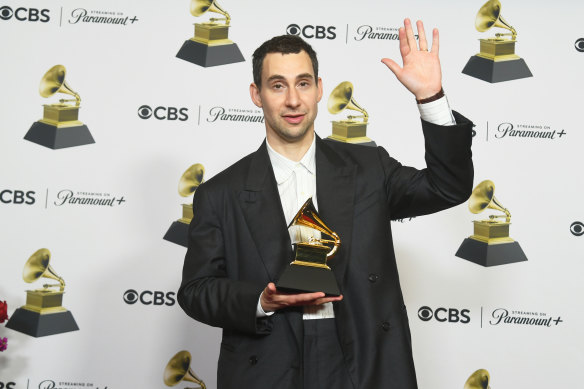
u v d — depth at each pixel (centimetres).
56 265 310
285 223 176
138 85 314
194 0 316
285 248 174
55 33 314
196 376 311
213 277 177
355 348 167
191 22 316
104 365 309
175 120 314
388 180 182
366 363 165
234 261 180
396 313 172
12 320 309
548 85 314
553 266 311
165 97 314
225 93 315
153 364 310
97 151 313
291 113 172
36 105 313
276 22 317
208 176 314
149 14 315
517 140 313
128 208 312
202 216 184
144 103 314
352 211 175
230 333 178
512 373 310
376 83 316
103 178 312
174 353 311
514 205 312
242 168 186
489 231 312
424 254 313
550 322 310
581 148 312
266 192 179
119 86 314
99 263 311
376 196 179
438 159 163
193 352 312
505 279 312
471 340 311
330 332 170
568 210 312
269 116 175
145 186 313
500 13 315
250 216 177
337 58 316
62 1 314
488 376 310
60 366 309
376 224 176
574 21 315
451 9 316
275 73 172
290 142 180
